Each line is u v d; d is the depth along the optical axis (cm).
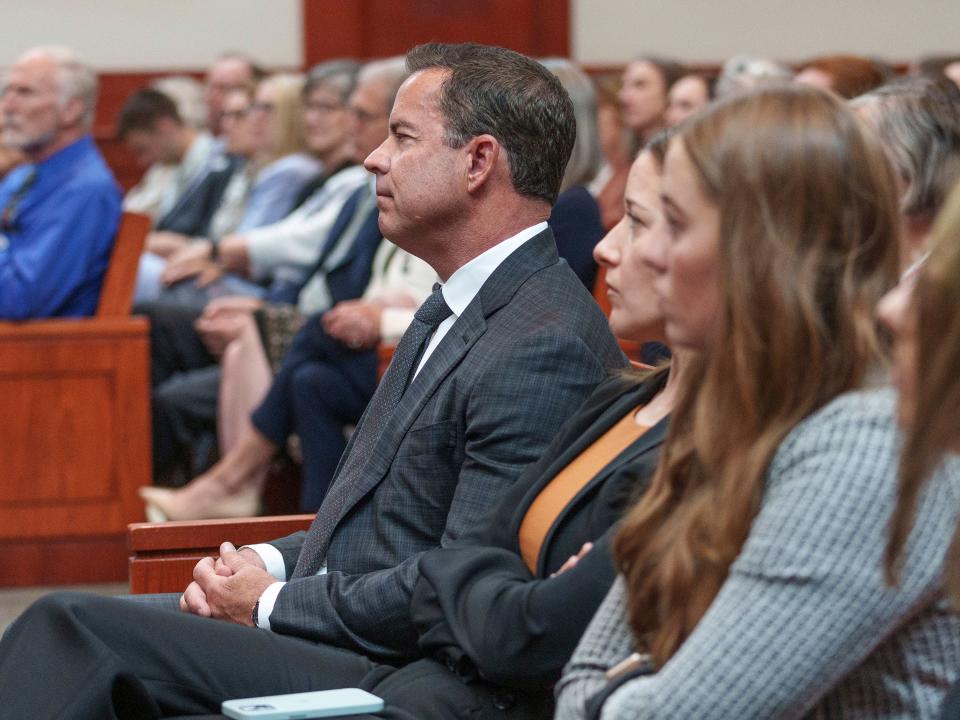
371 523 336
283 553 356
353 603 311
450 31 1258
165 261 909
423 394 335
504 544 286
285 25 1252
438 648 275
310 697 272
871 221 213
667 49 1259
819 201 211
